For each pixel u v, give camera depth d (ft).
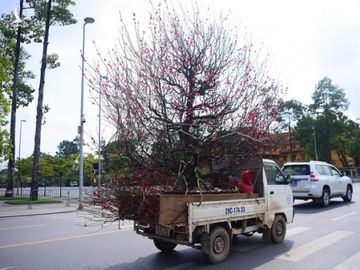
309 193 46.42
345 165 204.03
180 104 23.67
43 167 108.06
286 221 26.86
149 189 20.74
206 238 20.35
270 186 25.57
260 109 25.14
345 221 35.45
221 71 24.30
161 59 23.17
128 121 22.50
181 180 23.52
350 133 192.85
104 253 24.47
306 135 190.19
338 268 19.26
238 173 25.79
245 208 22.95
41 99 78.23
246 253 23.04
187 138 24.32
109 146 23.21
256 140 23.85
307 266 19.76
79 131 66.95
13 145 74.13
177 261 21.77
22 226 40.19
